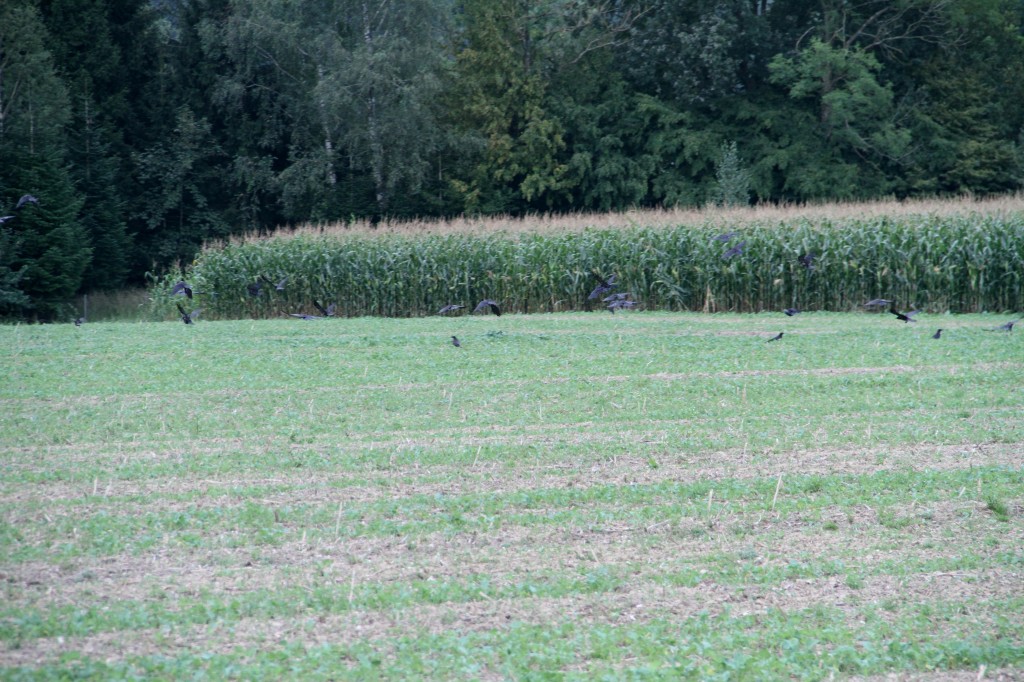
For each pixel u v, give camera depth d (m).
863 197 190.25
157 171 168.12
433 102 181.75
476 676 19.77
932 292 92.50
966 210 101.12
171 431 41.12
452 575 25.23
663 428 41.75
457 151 186.50
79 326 76.69
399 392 49.16
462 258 104.12
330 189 176.38
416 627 22.12
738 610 23.39
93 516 29.53
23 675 19.27
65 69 158.88
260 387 50.53
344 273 105.12
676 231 100.56
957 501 31.75
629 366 56.16
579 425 42.47
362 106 173.75
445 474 34.59
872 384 50.62
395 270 104.31
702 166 193.50
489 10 192.38
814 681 19.98
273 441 39.44
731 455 37.38
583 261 101.50
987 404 46.16
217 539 27.62
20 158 128.88
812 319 82.62
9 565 25.41
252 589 24.17
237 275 105.12
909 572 25.91
